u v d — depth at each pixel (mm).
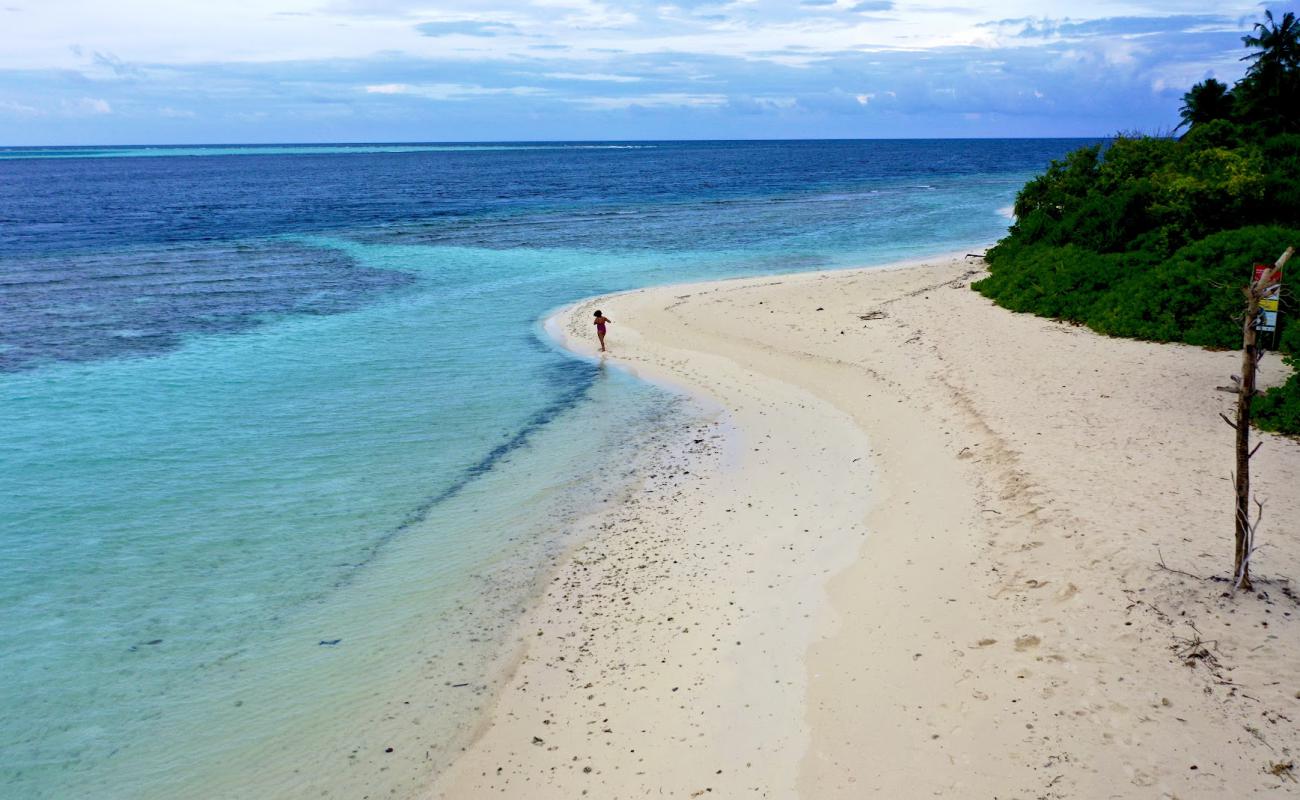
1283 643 8586
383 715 9484
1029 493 12938
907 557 11922
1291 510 11641
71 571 12758
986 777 7566
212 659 10570
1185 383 17859
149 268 41938
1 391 21938
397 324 30156
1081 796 7152
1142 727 7797
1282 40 41625
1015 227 36938
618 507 14766
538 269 41812
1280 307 20219
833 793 7750
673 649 10398
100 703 9750
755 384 21750
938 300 28875
